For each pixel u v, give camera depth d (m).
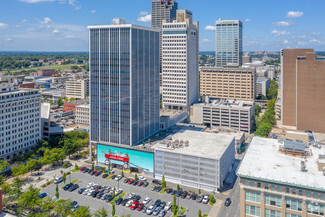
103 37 195.88
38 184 168.38
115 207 143.62
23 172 169.75
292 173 98.81
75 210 135.25
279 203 94.56
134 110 195.12
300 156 113.75
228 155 182.88
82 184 169.62
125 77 190.38
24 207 135.75
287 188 92.62
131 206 142.12
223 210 140.62
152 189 162.88
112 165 198.75
